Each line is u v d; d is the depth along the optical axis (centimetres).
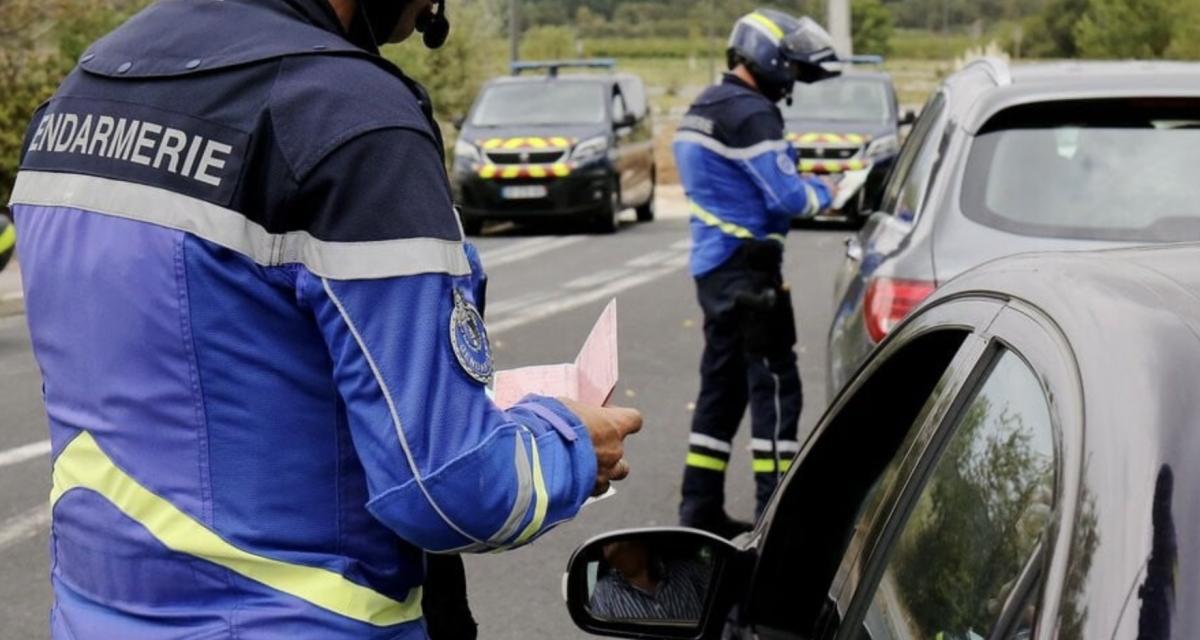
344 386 213
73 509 226
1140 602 147
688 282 1552
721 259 640
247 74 218
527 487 219
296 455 219
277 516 219
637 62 7725
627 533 283
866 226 694
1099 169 532
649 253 1862
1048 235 517
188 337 215
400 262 210
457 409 212
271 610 219
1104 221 518
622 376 1039
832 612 252
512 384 268
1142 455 158
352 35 243
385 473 211
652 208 2472
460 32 3200
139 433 219
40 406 942
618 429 244
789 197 630
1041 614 158
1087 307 191
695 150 641
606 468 242
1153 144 536
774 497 317
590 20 8544
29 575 627
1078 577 155
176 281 215
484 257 1839
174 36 228
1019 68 602
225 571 219
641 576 285
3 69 1886
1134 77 556
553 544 665
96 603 226
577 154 2103
